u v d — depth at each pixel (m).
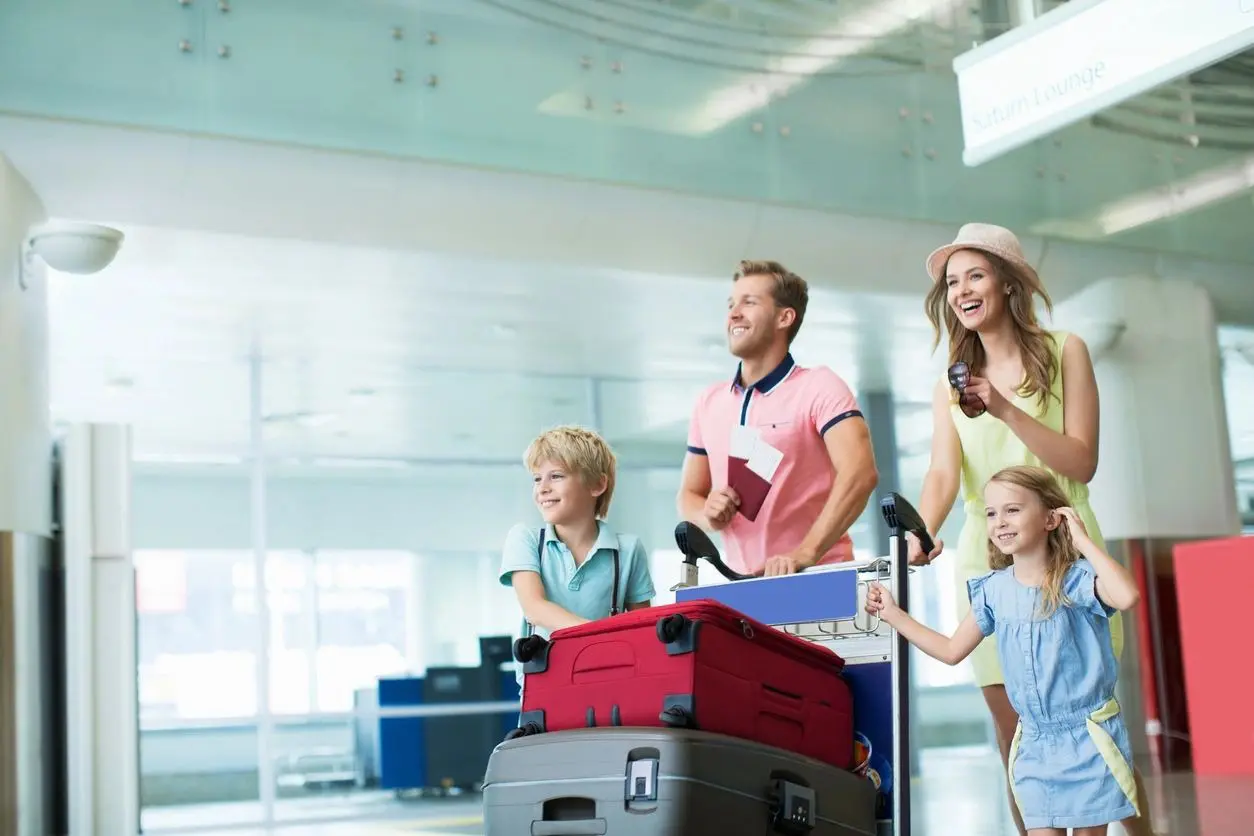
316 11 8.36
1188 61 5.23
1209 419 11.59
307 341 10.43
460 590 11.04
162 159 7.76
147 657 10.17
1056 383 3.67
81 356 10.30
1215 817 6.06
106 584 7.33
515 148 8.78
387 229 8.41
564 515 3.54
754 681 2.83
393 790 10.52
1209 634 7.46
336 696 10.55
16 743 6.61
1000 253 3.67
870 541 12.84
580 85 9.08
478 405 11.32
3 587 6.60
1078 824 3.16
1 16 7.56
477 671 10.96
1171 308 11.36
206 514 10.51
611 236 9.03
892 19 10.08
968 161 6.27
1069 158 10.98
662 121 9.30
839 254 9.81
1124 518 11.41
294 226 8.18
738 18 9.70
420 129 8.52
